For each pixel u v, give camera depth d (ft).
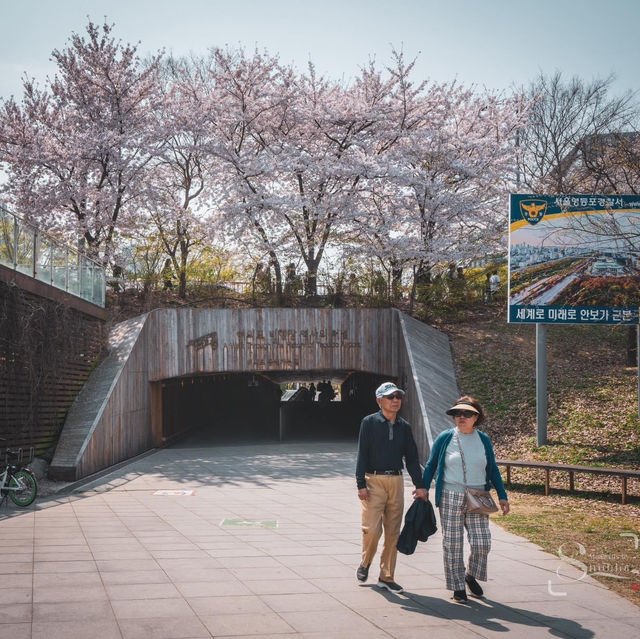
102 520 32.50
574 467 41.98
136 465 58.70
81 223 83.66
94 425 55.06
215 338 73.10
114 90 85.71
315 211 83.76
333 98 90.43
